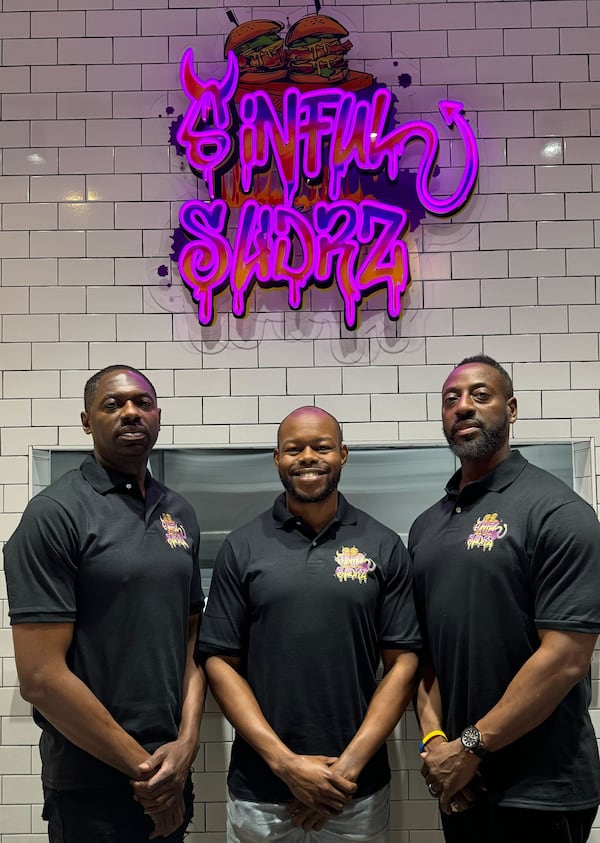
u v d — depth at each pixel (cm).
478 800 169
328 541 184
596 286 236
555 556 162
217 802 223
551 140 239
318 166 233
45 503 167
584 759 165
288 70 237
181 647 174
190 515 191
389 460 240
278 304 237
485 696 166
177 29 239
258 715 171
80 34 239
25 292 237
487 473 181
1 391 236
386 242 234
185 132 233
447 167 238
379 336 236
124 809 164
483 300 237
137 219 238
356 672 174
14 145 239
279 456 188
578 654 158
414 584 187
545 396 236
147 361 236
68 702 157
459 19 239
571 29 239
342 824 171
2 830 226
